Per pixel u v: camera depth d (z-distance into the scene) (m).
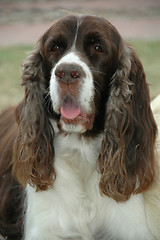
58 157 3.26
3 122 4.39
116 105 3.14
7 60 10.60
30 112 3.26
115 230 3.32
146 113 3.26
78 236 3.30
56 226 3.25
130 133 3.19
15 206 3.62
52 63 3.11
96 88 3.06
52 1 22.97
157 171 3.47
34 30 15.70
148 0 24.08
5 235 3.69
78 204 3.25
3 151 3.94
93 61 3.03
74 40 3.01
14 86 8.12
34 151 3.22
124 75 3.14
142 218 3.30
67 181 3.23
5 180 3.78
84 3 22.17
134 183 3.21
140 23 16.77
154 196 3.40
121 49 3.19
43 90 3.28
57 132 3.25
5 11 20.39
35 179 3.23
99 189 3.22
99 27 3.02
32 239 3.26
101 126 3.23
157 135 3.56
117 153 3.14
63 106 2.92
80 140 3.21
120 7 21.09
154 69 9.05
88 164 3.26
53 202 3.26
